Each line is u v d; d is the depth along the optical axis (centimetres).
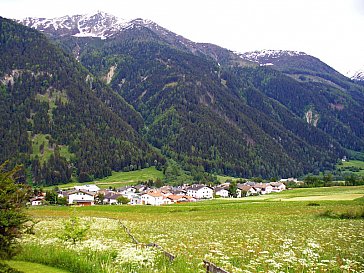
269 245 2592
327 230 3600
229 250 2353
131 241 3181
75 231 2594
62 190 17512
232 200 11612
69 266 1797
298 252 2170
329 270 1678
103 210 9994
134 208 10006
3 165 1745
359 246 2484
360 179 16050
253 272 1609
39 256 1956
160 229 4497
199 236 3488
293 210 7012
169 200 16438
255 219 5719
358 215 5350
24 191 1717
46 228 4372
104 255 1919
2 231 1605
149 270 1580
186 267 1636
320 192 12531
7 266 1658
